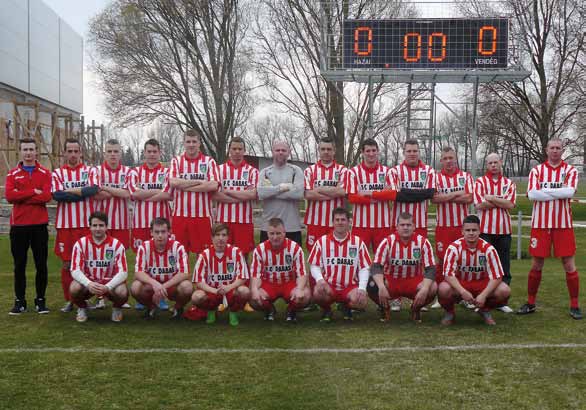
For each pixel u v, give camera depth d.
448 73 13.67
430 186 7.14
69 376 4.46
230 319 6.16
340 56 15.83
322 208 7.16
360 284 6.06
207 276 6.19
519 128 25.86
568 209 6.51
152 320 6.33
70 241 6.85
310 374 4.52
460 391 4.17
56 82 30.09
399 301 6.95
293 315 6.28
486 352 5.10
